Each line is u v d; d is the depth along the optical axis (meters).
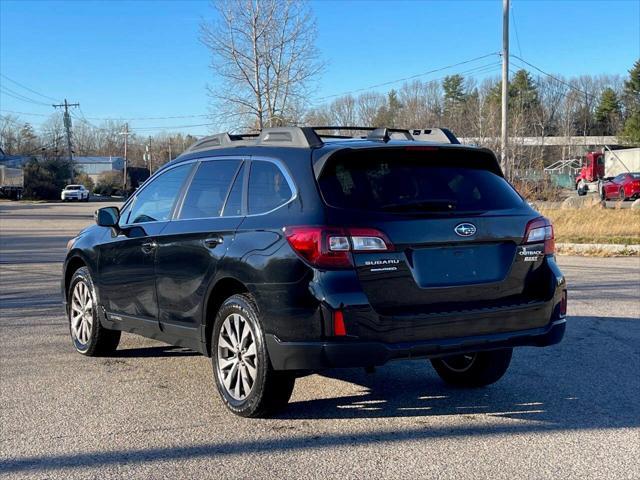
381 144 4.85
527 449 4.38
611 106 85.81
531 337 4.89
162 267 5.71
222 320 5.08
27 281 12.09
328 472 4.04
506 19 24.03
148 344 7.46
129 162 110.81
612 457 4.23
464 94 67.62
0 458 4.33
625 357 6.71
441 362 5.94
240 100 26.97
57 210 46.81
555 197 27.16
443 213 4.69
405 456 4.28
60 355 6.95
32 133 99.81
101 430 4.80
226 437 4.64
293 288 4.47
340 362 4.39
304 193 4.65
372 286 4.44
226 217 5.21
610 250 16.41
